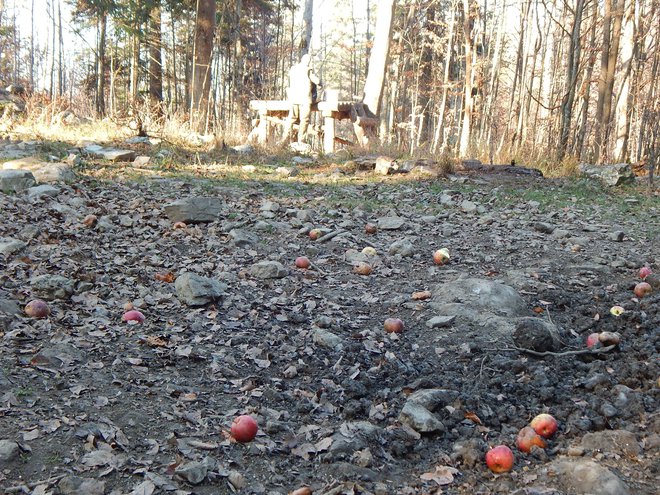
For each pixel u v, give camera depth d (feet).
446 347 7.93
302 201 15.70
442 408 6.41
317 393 6.64
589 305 9.24
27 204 12.66
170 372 6.83
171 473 5.03
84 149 20.38
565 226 14.15
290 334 8.14
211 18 36.40
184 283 8.92
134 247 11.09
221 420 5.96
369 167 21.49
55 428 5.39
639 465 5.31
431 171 20.34
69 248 10.39
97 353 6.99
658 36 33.73
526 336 7.83
